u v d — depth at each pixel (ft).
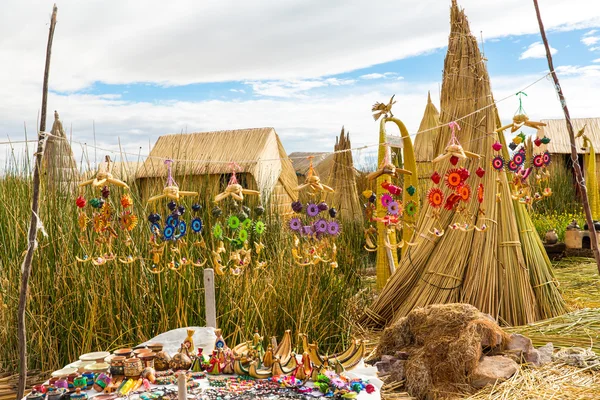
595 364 12.51
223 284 13.74
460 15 18.48
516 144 14.01
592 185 32.04
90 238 13.32
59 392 8.02
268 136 26.48
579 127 44.09
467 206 17.06
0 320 13.37
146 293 13.12
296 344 13.82
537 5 11.39
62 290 13.23
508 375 11.73
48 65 8.77
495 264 16.72
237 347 9.71
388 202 12.37
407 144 18.60
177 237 10.50
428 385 11.64
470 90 17.72
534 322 16.42
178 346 10.18
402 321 13.43
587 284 22.85
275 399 8.07
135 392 8.36
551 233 29.35
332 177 26.86
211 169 22.95
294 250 12.24
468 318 12.62
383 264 19.71
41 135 8.85
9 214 13.94
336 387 8.27
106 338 12.91
